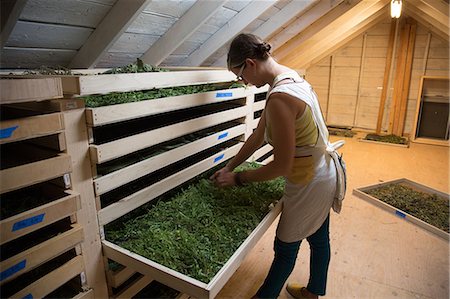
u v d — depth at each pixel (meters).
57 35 1.39
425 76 4.48
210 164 1.73
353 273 1.84
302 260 1.96
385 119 5.01
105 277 1.21
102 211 1.15
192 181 1.78
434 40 4.41
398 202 2.63
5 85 0.80
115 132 1.40
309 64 4.65
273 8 2.26
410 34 4.47
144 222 1.35
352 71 5.01
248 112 2.06
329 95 5.26
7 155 1.12
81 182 1.07
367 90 5.00
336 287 1.73
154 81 1.22
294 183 1.34
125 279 1.25
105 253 1.18
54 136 0.99
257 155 2.31
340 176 1.41
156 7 1.56
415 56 4.59
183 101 1.39
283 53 2.92
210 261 1.10
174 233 1.25
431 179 3.25
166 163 1.38
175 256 1.11
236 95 1.86
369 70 4.90
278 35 2.66
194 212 1.42
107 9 1.40
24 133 0.87
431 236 2.21
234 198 1.55
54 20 1.30
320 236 1.46
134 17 1.39
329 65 5.12
